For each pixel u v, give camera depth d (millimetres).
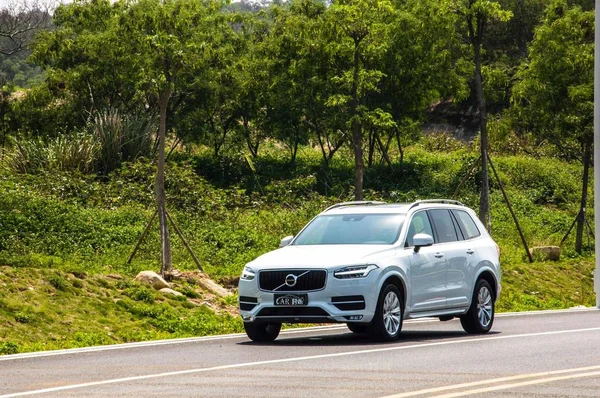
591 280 37719
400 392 11055
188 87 52344
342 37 37688
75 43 53406
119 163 44969
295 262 16906
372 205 19219
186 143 56719
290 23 54594
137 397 10867
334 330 20328
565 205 53250
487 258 20031
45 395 11062
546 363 13773
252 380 12117
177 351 16031
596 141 23250
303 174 53938
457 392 11000
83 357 15297
